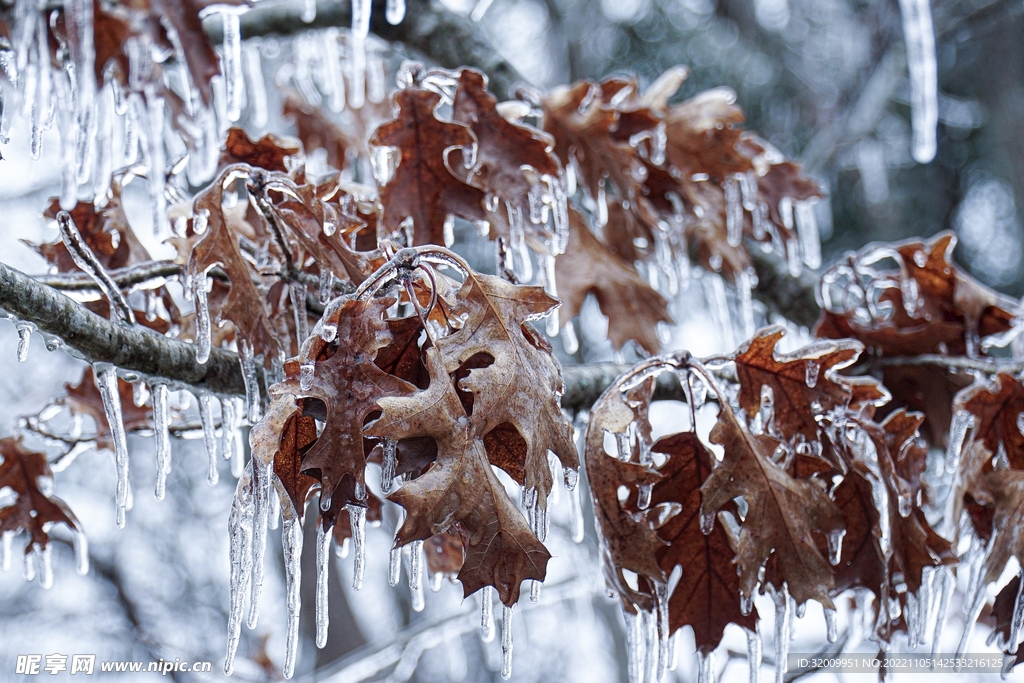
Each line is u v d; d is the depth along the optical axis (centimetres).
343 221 144
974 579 149
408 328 137
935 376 156
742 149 169
